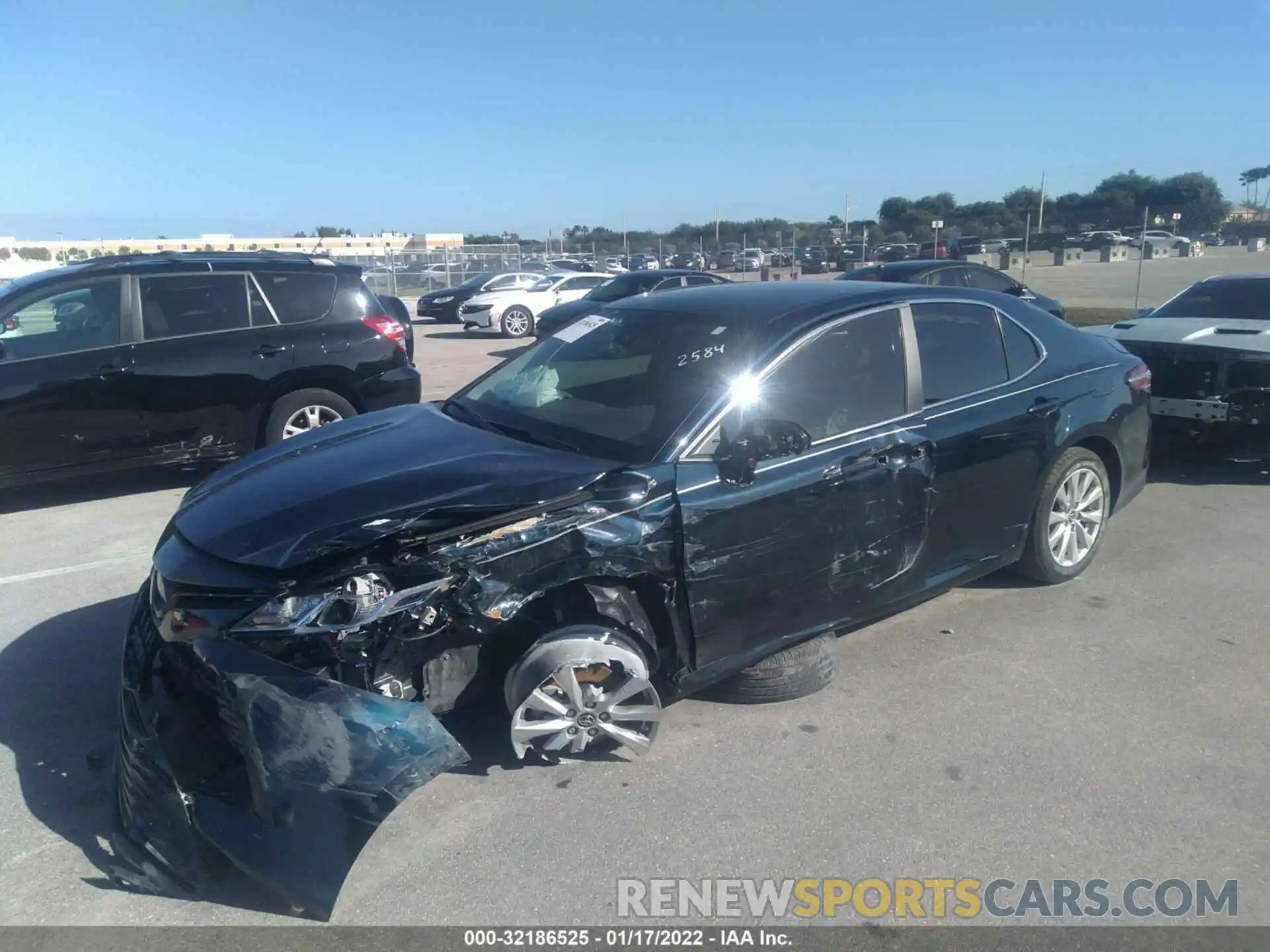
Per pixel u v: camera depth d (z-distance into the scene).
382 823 3.12
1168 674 4.08
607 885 2.83
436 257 41.00
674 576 3.37
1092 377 4.91
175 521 3.45
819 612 3.80
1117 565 5.37
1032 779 3.33
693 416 3.54
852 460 3.77
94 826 3.13
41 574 5.47
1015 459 4.46
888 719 3.74
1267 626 4.55
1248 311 7.39
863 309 4.08
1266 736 3.59
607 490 3.28
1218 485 7.10
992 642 4.41
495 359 16.05
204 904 2.76
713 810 3.18
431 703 3.21
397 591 2.92
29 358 6.48
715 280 16.33
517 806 3.21
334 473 3.46
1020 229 45.44
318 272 7.58
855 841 3.02
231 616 2.88
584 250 48.03
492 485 3.21
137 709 2.96
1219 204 45.59
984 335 4.54
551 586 3.12
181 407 6.96
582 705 3.28
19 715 3.84
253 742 2.73
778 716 3.78
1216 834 3.03
